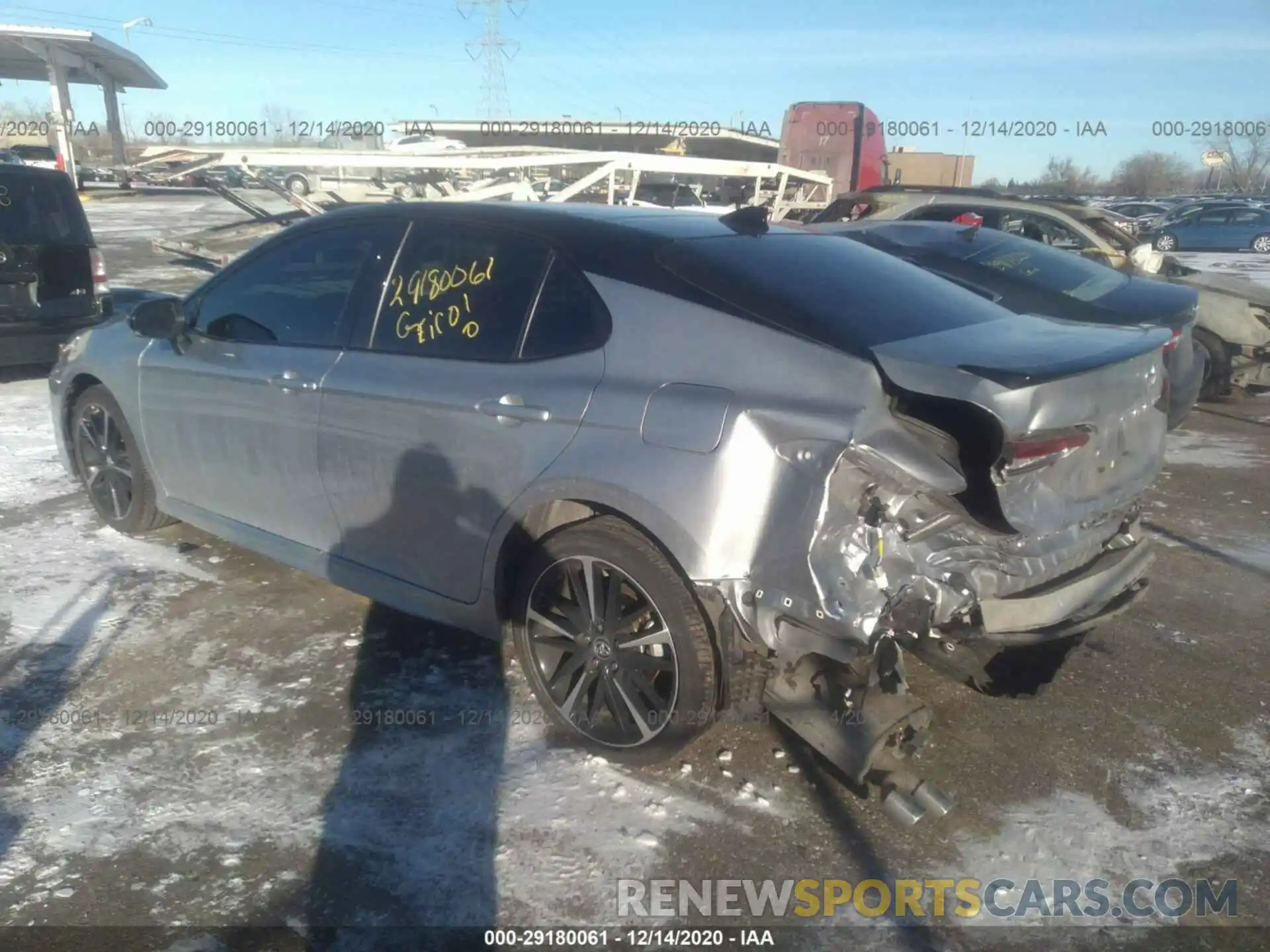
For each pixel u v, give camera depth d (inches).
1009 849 118.4
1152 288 287.4
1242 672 161.3
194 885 109.5
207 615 171.8
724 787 128.0
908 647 115.2
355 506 153.6
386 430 145.4
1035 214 414.9
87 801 122.7
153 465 191.2
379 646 162.2
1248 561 210.4
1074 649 130.8
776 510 113.2
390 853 114.9
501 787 127.1
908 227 336.2
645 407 121.6
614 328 129.0
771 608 114.7
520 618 137.6
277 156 512.1
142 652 159.0
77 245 349.7
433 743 136.0
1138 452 135.9
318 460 156.4
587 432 125.3
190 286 595.2
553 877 111.9
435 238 151.0
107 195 1515.7
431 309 147.5
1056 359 116.6
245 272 174.7
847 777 124.0
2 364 334.0
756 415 115.1
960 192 448.8
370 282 155.8
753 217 153.2
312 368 156.1
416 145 633.6
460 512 139.3
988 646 119.7
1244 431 330.0
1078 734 142.2
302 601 177.9
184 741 135.5
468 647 162.4
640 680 127.8
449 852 115.3
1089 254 402.9
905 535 113.0
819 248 152.0
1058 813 125.0
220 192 581.6
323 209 546.9
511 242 142.9
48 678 150.6
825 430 111.7
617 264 132.6
